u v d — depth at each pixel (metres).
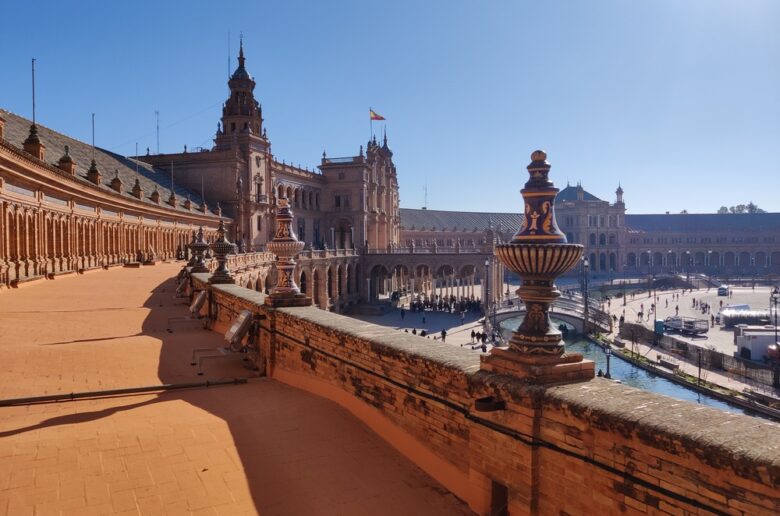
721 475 4.42
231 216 83.06
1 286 28.39
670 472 4.80
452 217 165.00
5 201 29.86
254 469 7.77
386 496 7.22
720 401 43.88
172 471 7.60
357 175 109.00
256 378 13.14
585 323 76.69
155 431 9.08
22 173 30.91
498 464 6.57
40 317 20.66
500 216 177.88
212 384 12.37
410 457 8.36
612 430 5.29
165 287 32.28
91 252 44.50
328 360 10.99
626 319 89.81
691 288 142.38
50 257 37.19
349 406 10.20
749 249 184.00
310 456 8.30
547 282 6.67
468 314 88.44
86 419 9.69
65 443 8.46
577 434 5.70
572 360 6.61
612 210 178.75
